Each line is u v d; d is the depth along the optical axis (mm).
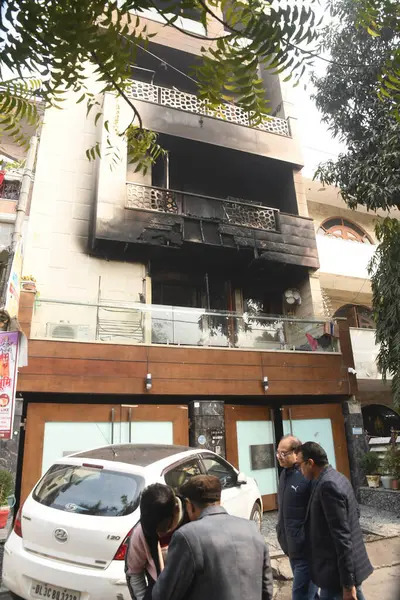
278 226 11375
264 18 1202
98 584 3283
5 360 6160
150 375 8102
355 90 8547
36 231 9711
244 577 1881
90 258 9992
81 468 4152
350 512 2889
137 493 3744
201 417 8148
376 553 5895
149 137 2072
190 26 8086
